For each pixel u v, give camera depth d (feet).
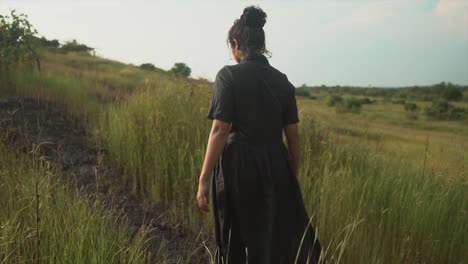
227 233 8.08
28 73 27.71
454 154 16.21
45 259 7.87
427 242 10.80
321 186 12.01
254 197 7.86
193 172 12.71
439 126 99.25
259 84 7.88
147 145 14.71
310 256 8.14
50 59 60.34
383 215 11.09
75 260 7.63
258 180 7.84
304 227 8.18
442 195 12.28
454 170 14.65
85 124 20.48
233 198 7.93
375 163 15.53
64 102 23.85
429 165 15.24
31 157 13.47
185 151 13.52
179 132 15.49
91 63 69.41
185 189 13.24
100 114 20.72
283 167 8.04
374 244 10.41
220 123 7.64
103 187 13.50
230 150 7.91
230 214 8.05
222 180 7.97
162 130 15.44
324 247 10.49
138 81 47.60
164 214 12.46
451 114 123.65
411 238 10.68
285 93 8.17
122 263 8.06
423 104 196.54
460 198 12.96
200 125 15.93
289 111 8.31
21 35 27.89
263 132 7.88
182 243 11.01
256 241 7.82
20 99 22.29
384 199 11.47
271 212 7.83
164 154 14.02
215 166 8.19
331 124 19.62
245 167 7.81
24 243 8.08
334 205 11.00
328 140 16.94
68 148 16.56
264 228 7.83
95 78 40.60
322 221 10.77
